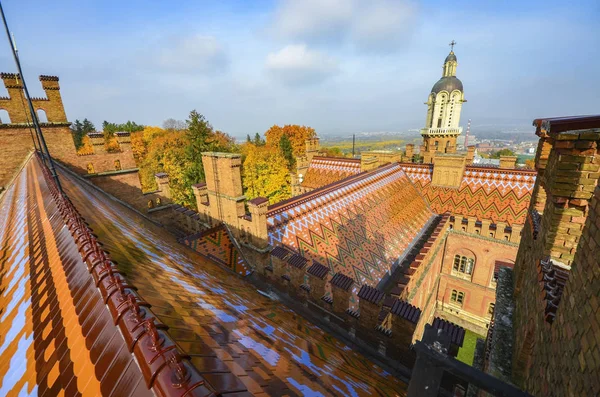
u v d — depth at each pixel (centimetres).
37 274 671
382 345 1142
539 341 585
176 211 2158
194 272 1020
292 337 839
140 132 8150
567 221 640
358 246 1875
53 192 1093
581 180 605
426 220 2736
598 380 315
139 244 970
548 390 488
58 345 428
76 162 2716
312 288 1298
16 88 2427
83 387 340
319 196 1947
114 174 2855
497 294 1068
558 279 598
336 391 606
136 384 294
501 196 2644
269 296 1384
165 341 327
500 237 2483
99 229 873
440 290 2944
